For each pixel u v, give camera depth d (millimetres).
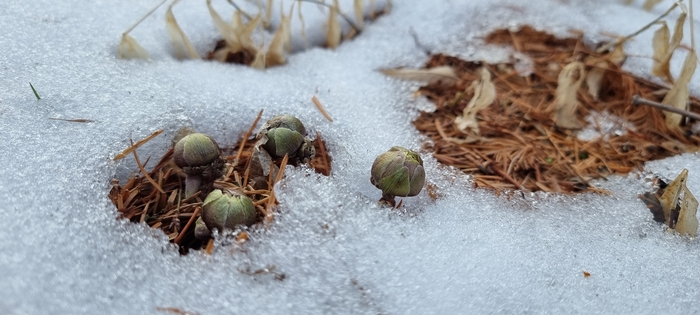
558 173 349
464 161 351
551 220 318
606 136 379
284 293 276
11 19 374
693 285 297
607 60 413
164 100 346
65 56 360
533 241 306
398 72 404
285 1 450
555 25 461
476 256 297
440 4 465
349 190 314
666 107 361
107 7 403
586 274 296
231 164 329
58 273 266
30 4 388
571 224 317
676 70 413
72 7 394
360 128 357
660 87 409
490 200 326
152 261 280
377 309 276
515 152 361
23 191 287
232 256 284
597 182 345
